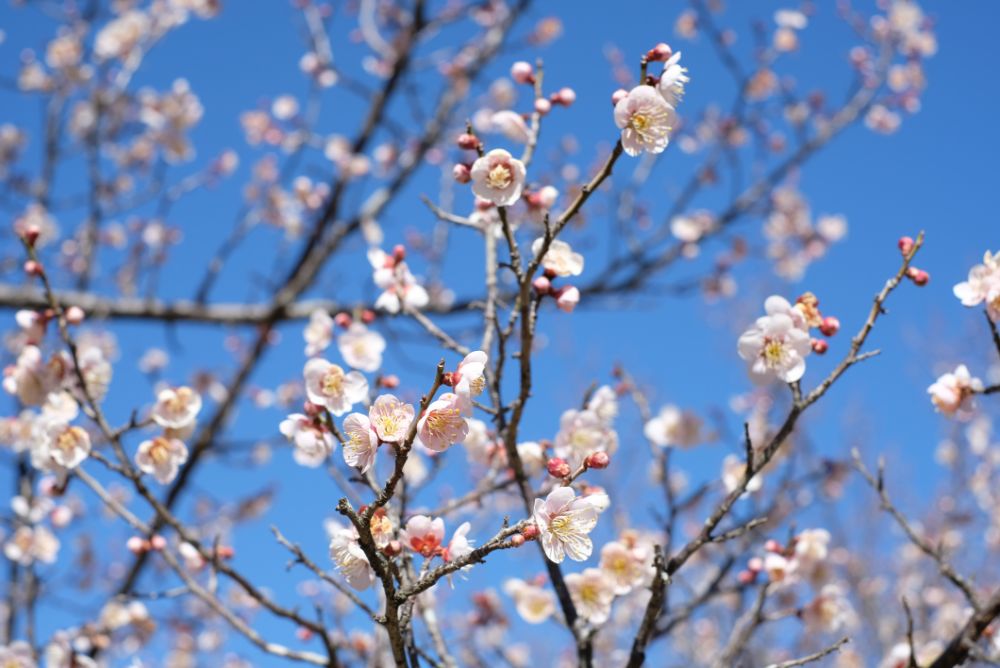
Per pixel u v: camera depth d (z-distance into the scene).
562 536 2.07
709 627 7.19
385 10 8.98
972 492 9.61
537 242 2.83
